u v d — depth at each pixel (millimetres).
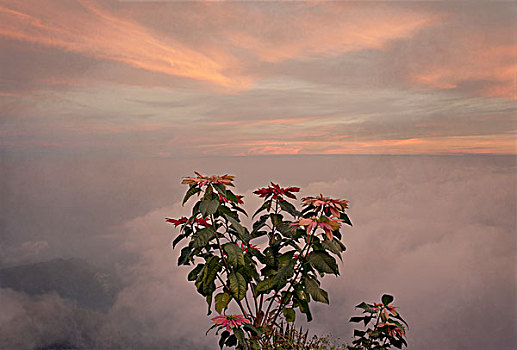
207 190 1253
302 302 1359
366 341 1368
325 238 1237
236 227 1233
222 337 1209
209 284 1344
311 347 1482
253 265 1375
